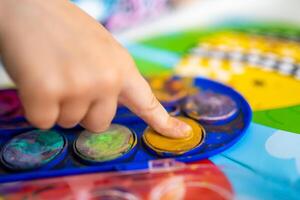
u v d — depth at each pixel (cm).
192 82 22
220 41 28
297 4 32
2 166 16
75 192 14
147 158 16
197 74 24
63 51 13
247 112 19
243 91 22
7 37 13
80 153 16
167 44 28
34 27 13
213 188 15
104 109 14
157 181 15
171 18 31
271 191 15
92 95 13
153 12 31
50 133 18
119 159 16
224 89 21
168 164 15
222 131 18
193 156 16
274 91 21
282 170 16
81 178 15
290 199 14
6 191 14
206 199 14
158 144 16
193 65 25
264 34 28
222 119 18
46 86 12
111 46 14
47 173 15
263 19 31
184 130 17
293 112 20
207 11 32
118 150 16
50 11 14
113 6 30
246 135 18
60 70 13
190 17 31
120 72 14
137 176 15
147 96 15
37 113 13
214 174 15
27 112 13
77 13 15
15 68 13
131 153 16
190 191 14
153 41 28
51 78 12
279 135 18
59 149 16
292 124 19
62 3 15
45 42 13
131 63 14
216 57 26
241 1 33
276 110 20
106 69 13
